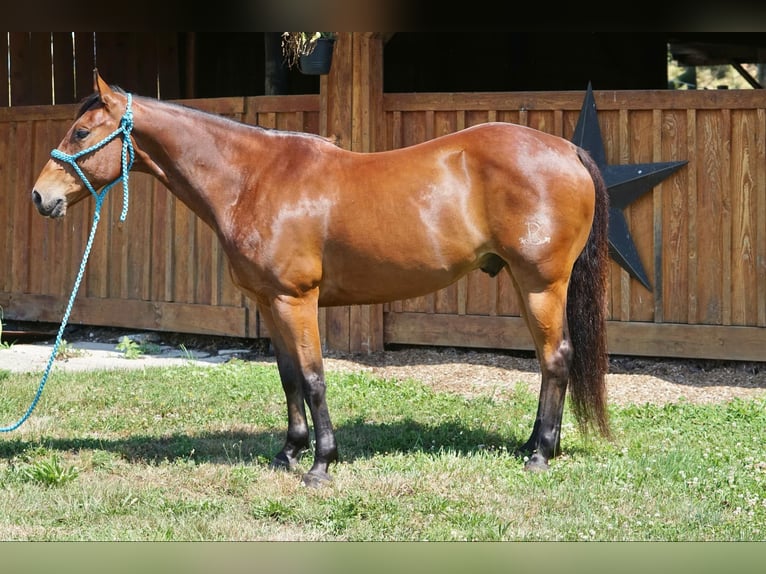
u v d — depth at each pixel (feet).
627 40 45.03
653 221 29.07
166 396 25.29
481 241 18.12
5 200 37.06
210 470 18.67
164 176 18.54
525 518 16.06
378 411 23.76
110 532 15.47
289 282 17.76
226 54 42.68
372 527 15.70
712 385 27.71
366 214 17.79
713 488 17.43
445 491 17.29
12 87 38.63
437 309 30.96
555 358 18.43
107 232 35.29
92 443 20.71
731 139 28.45
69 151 17.99
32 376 27.71
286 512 16.35
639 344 29.30
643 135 29.22
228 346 34.24
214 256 33.40
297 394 19.01
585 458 19.26
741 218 28.43
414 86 44.11
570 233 18.01
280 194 17.83
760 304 28.32
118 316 35.19
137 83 40.32
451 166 18.01
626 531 15.47
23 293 36.86
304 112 32.12
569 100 29.66
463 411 23.72
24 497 16.98
